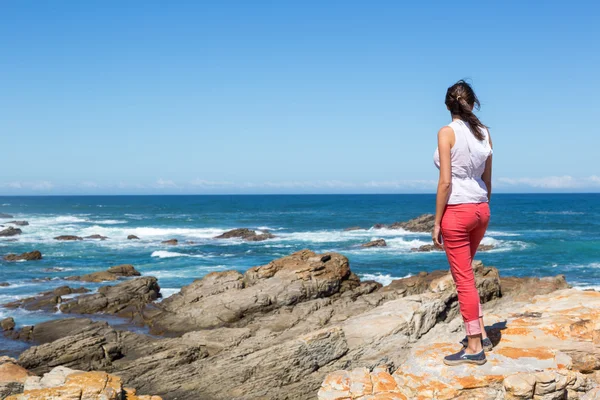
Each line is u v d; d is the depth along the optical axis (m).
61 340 13.81
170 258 36.81
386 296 17.59
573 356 5.00
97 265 33.69
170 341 14.34
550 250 41.19
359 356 10.30
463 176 4.57
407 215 90.81
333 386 5.04
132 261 35.41
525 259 36.78
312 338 10.34
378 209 113.19
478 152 4.51
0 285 26.42
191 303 19.84
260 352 10.80
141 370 11.88
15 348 15.97
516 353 4.95
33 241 46.69
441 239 4.84
